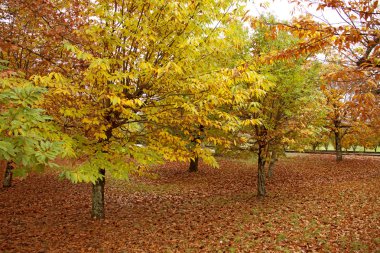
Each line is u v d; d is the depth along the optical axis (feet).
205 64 24.97
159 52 24.07
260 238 25.11
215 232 27.22
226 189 48.03
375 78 13.43
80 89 21.50
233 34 26.40
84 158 22.24
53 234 26.35
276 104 36.60
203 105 22.62
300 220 29.43
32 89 11.72
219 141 26.37
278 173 63.10
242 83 27.86
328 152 105.60
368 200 35.47
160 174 62.23
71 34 23.20
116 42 21.74
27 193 40.75
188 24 22.57
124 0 22.33
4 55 26.84
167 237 26.14
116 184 50.75
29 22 25.91
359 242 22.74
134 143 25.63
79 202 37.81
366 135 66.54
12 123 11.02
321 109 36.04
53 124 21.33
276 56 16.07
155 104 24.77
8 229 27.32
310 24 13.98
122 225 29.22
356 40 12.85
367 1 13.08
